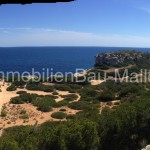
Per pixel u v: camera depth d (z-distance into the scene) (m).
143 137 33.19
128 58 130.00
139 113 33.41
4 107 59.34
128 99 62.25
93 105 60.56
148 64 130.00
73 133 27.14
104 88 85.50
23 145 24.61
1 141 24.67
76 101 68.12
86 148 27.98
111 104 61.91
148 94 63.94
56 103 62.12
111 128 31.38
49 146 26.16
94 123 30.17
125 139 32.22
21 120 51.12
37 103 61.41
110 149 31.55
